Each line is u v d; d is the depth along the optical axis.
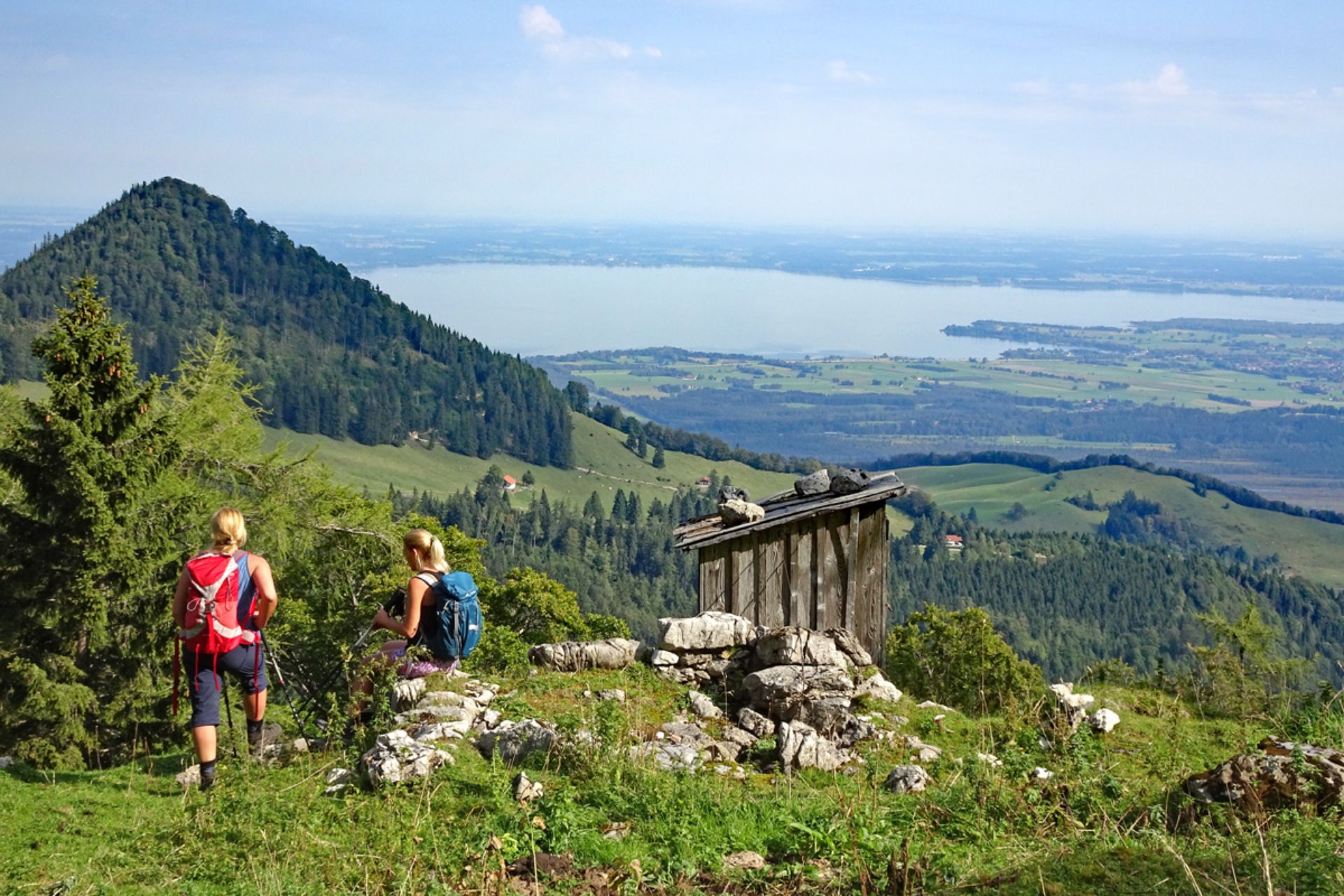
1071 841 5.93
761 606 13.84
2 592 25.56
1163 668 11.77
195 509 27.98
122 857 6.22
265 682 8.09
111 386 27.14
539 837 5.92
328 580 38.81
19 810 7.37
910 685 24.64
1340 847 5.33
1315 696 10.14
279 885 5.44
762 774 7.68
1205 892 4.84
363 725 8.22
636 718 8.44
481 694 8.73
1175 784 7.04
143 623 26.72
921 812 6.57
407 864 5.62
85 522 25.80
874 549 13.93
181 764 9.31
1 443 26.98
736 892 5.44
